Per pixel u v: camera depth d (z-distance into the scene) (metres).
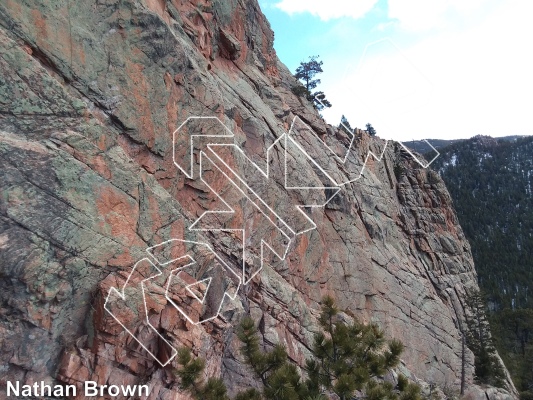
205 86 15.12
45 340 7.57
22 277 7.32
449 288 35.94
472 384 29.28
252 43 27.73
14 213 7.42
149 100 12.03
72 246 8.11
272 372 9.10
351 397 8.11
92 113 10.28
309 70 47.22
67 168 8.35
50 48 9.59
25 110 8.24
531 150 164.00
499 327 45.84
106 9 11.13
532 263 91.19
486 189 136.50
